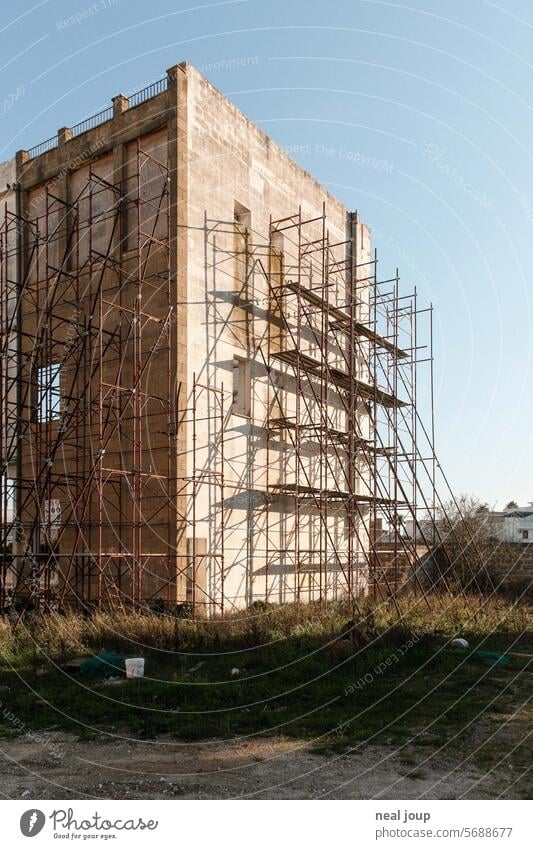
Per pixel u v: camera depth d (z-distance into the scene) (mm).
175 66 21672
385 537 33719
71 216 23891
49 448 20922
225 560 21859
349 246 32125
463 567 28250
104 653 13367
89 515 19922
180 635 15180
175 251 20922
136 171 22438
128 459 20719
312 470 27438
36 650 13727
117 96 22969
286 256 26859
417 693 10969
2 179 26188
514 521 48188
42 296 24172
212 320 22203
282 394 25953
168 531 19766
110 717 9562
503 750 8133
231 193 23656
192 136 21938
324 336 25875
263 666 12812
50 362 21609
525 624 17891
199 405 21250
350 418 26156
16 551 22547
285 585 24875
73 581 21000
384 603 21812
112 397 20203
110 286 22188
